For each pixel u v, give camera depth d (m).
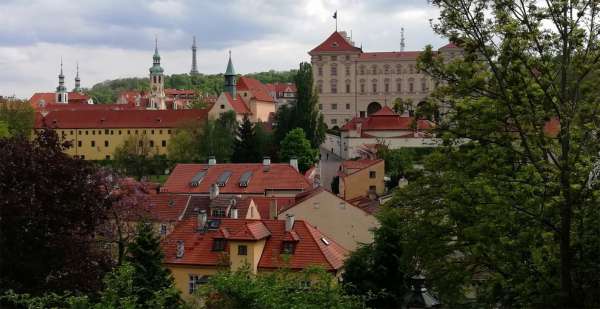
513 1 33.38
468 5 34.03
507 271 35.59
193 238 67.94
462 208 35.50
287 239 65.38
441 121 37.00
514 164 36.16
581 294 32.84
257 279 31.36
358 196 106.06
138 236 57.34
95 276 45.50
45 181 45.91
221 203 87.06
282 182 108.06
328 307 29.67
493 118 34.59
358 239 78.94
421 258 40.62
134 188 71.44
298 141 163.62
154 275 53.97
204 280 64.88
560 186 31.38
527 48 32.66
